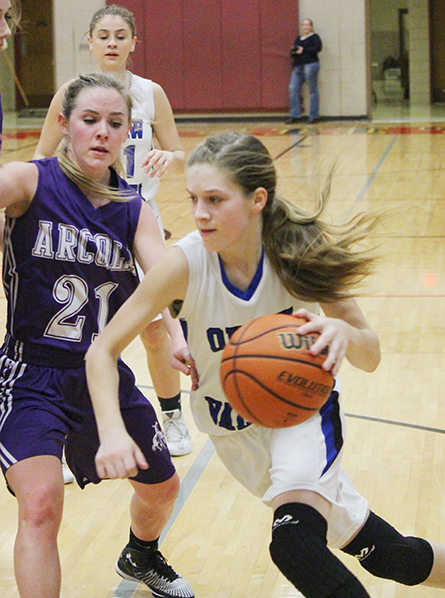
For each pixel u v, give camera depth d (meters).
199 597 3.64
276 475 2.81
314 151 18.80
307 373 2.65
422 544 3.07
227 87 26.52
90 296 3.30
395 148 19.00
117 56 5.32
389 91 35.97
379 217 3.08
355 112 26.02
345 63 25.69
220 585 3.73
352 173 15.67
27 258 3.26
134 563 3.67
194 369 3.13
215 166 2.71
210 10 26.02
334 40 25.62
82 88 3.34
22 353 3.29
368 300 8.16
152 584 3.66
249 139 2.82
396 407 5.66
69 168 3.32
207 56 26.34
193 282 2.90
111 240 3.34
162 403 5.12
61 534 4.21
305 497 2.75
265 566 3.87
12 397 3.22
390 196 13.33
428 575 3.06
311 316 2.72
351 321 3.03
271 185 2.87
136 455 2.71
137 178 5.45
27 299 3.26
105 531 4.24
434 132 21.94
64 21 26.45
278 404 2.66
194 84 26.61
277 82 26.27
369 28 25.38
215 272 2.91
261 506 4.44
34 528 2.89
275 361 2.65
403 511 4.27
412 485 4.55
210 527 4.23
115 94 3.34
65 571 3.88
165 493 3.47
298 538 2.62
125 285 3.42
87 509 4.48
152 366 4.99
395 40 35.69
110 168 3.51
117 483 4.81
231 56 26.27
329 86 25.97
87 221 3.31
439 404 5.68
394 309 7.86
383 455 4.94
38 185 3.29
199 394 3.14
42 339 3.27
